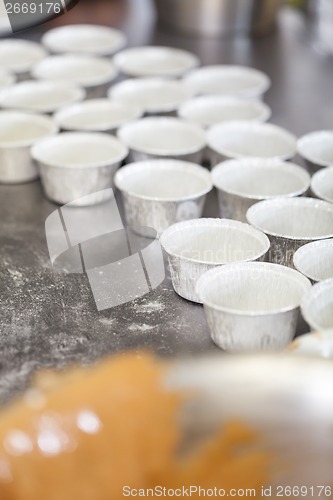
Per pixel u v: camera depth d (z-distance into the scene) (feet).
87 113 3.42
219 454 1.78
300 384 1.75
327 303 2.28
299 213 2.70
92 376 1.82
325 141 3.15
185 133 3.25
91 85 3.71
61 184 2.94
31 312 2.48
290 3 4.72
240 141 3.26
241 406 1.76
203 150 3.19
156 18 4.57
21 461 1.71
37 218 2.93
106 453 1.76
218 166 2.92
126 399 1.78
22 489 1.72
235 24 4.35
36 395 1.81
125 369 1.81
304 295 2.25
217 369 1.78
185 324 2.43
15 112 3.31
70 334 2.40
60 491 1.74
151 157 3.09
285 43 4.36
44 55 3.97
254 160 2.95
